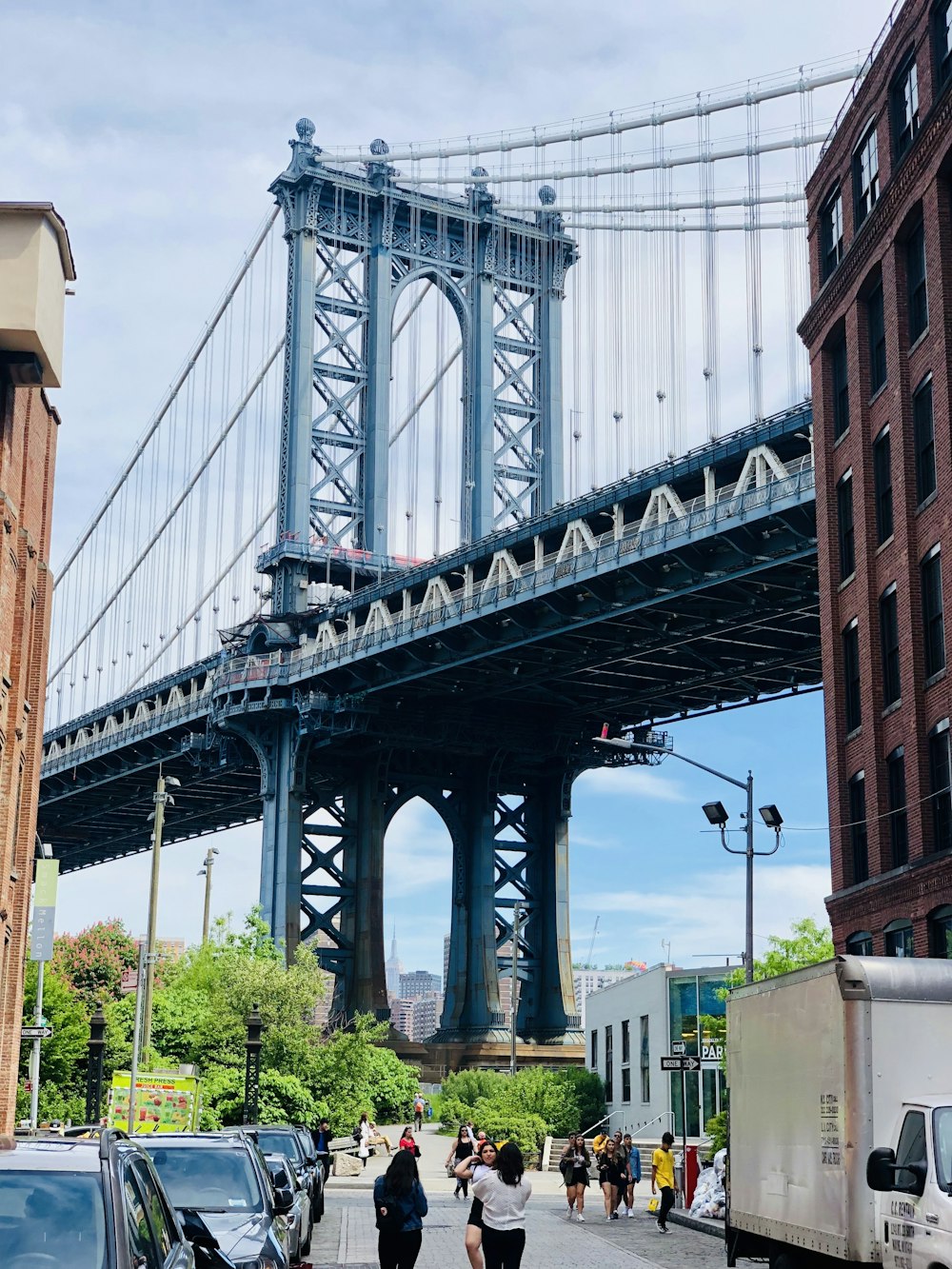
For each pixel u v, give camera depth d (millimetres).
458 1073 89438
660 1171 37312
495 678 100875
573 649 92938
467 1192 50719
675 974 64750
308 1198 26766
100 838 166250
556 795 114625
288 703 103750
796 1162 18016
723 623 83250
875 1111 15938
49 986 52938
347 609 99062
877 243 41500
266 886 104562
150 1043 58906
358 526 105250
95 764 131000
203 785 134750
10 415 31859
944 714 36812
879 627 41531
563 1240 34156
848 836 43094
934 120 37531
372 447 104812
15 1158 9086
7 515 31922
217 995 68688
